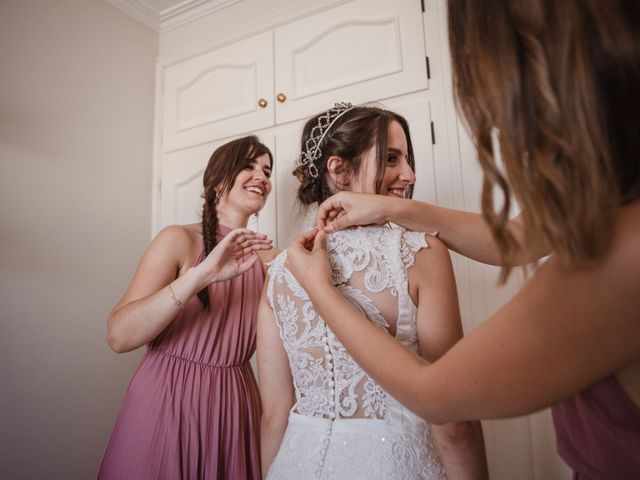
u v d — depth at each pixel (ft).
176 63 6.77
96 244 5.58
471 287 4.28
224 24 6.45
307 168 2.67
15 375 4.55
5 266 4.60
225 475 3.20
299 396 2.08
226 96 6.20
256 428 3.53
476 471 1.77
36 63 5.17
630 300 0.99
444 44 4.69
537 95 1.08
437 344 1.77
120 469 3.07
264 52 5.91
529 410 1.15
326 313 1.65
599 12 1.00
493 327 1.19
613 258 1.01
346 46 5.29
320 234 2.02
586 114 1.01
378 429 1.81
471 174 4.37
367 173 2.30
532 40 1.07
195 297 3.50
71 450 4.94
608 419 1.23
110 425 5.39
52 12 5.42
